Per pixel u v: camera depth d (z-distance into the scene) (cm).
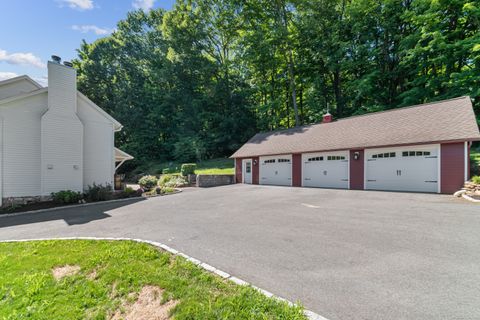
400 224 555
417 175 1100
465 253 388
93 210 927
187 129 2873
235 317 246
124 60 3166
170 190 1473
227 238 502
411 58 1775
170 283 317
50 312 292
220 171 2138
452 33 1639
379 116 1453
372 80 2095
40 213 921
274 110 2741
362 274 331
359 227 545
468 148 979
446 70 1695
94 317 279
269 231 542
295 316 241
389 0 1912
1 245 514
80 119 1263
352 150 1320
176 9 2872
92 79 3012
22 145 1067
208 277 328
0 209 962
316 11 2320
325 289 297
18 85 1372
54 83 1138
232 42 3009
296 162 1602
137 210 880
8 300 317
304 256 397
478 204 743
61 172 1145
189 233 547
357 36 2195
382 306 260
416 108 1316
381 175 1214
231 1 2584
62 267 390
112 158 1392
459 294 278
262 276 334
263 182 1820
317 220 623
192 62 2831
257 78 2839
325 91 2566
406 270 338
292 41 2448
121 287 323
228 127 2834
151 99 3127
